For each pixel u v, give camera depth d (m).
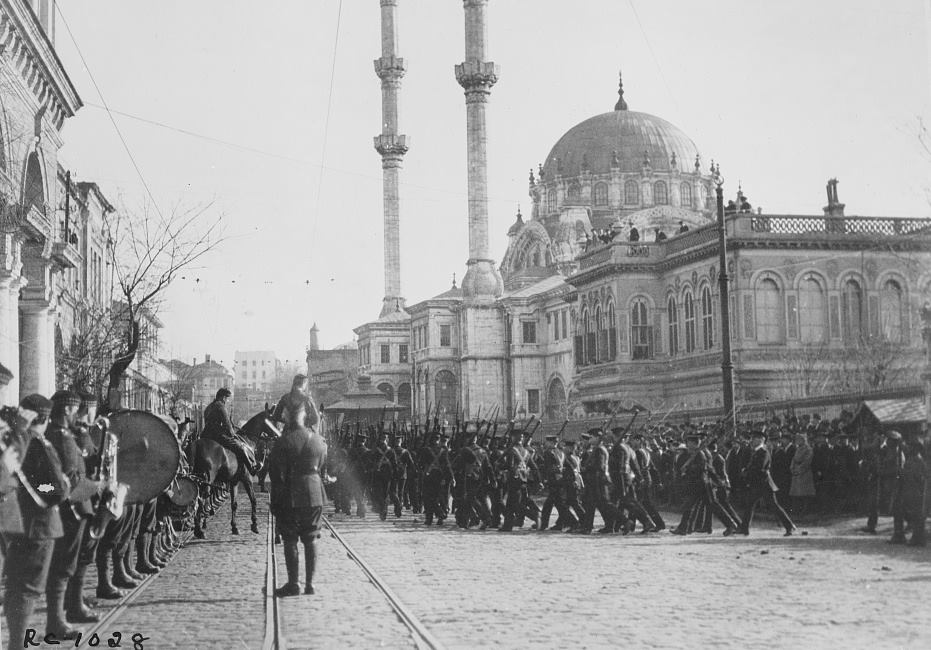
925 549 19.28
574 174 122.25
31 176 34.62
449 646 10.64
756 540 21.80
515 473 26.70
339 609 13.17
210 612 13.23
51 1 37.22
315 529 14.54
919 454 19.97
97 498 12.72
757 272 54.53
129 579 15.80
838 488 26.42
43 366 35.09
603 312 66.56
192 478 20.48
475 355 114.56
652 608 12.85
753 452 23.12
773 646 10.37
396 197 137.75
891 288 52.81
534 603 13.46
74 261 41.81
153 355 58.81
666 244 64.75
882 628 11.27
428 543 22.70
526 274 119.81
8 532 9.91
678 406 59.28
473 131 116.25
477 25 115.62
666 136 122.81
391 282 137.75
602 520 29.75
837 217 54.97
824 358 53.53
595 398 66.56
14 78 30.56
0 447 9.67
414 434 39.66
